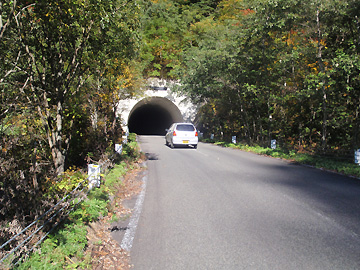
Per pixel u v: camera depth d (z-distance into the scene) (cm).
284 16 1603
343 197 655
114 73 880
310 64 1788
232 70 2114
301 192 705
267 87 1938
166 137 2247
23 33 650
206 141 3094
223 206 588
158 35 3512
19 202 368
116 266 348
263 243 403
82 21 614
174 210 564
